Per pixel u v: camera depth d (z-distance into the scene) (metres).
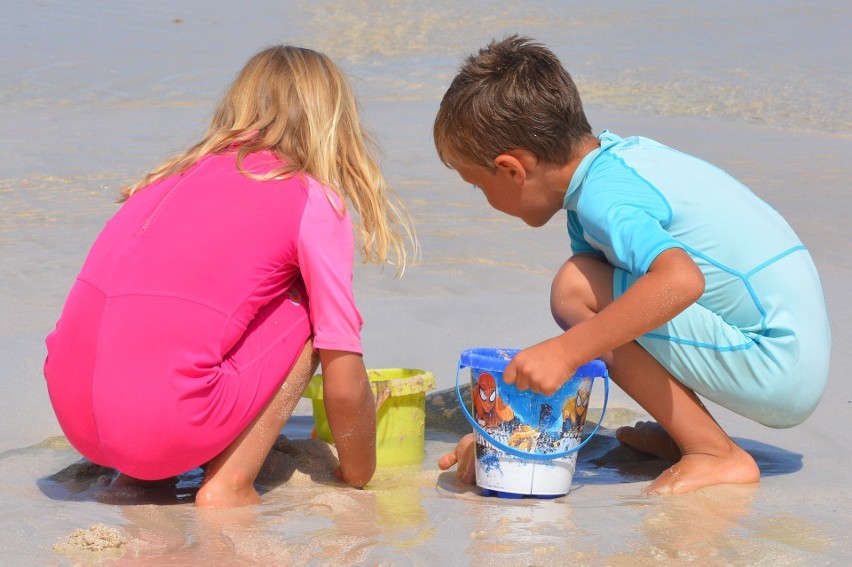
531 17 50.41
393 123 31.59
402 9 52.69
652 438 10.46
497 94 9.23
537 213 9.75
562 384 8.56
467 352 9.45
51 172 24.66
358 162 9.98
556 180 9.46
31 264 17.58
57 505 8.49
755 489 9.12
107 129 30.05
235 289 8.53
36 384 12.43
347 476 9.47
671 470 9.42
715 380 9.34
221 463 8.66
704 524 8.02
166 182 9.09
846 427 11.16
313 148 9.39
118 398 8.27
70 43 44.34
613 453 10.78
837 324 14.56
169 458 8.43
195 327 8.34
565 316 9.51
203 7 53.59
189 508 8.44
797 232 19.42
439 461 10.17
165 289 8.39
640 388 9.44
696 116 32.81
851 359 13.23
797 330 9.30
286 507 8.51
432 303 15.83
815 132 30.64
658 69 39.91
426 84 38.59
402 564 7.00
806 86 37.16
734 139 29.50
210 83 38.00
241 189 8.82
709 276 9.30
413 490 9.30
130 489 9.14
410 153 27.23
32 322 14.70
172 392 8.26
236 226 8.64
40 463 9.95
